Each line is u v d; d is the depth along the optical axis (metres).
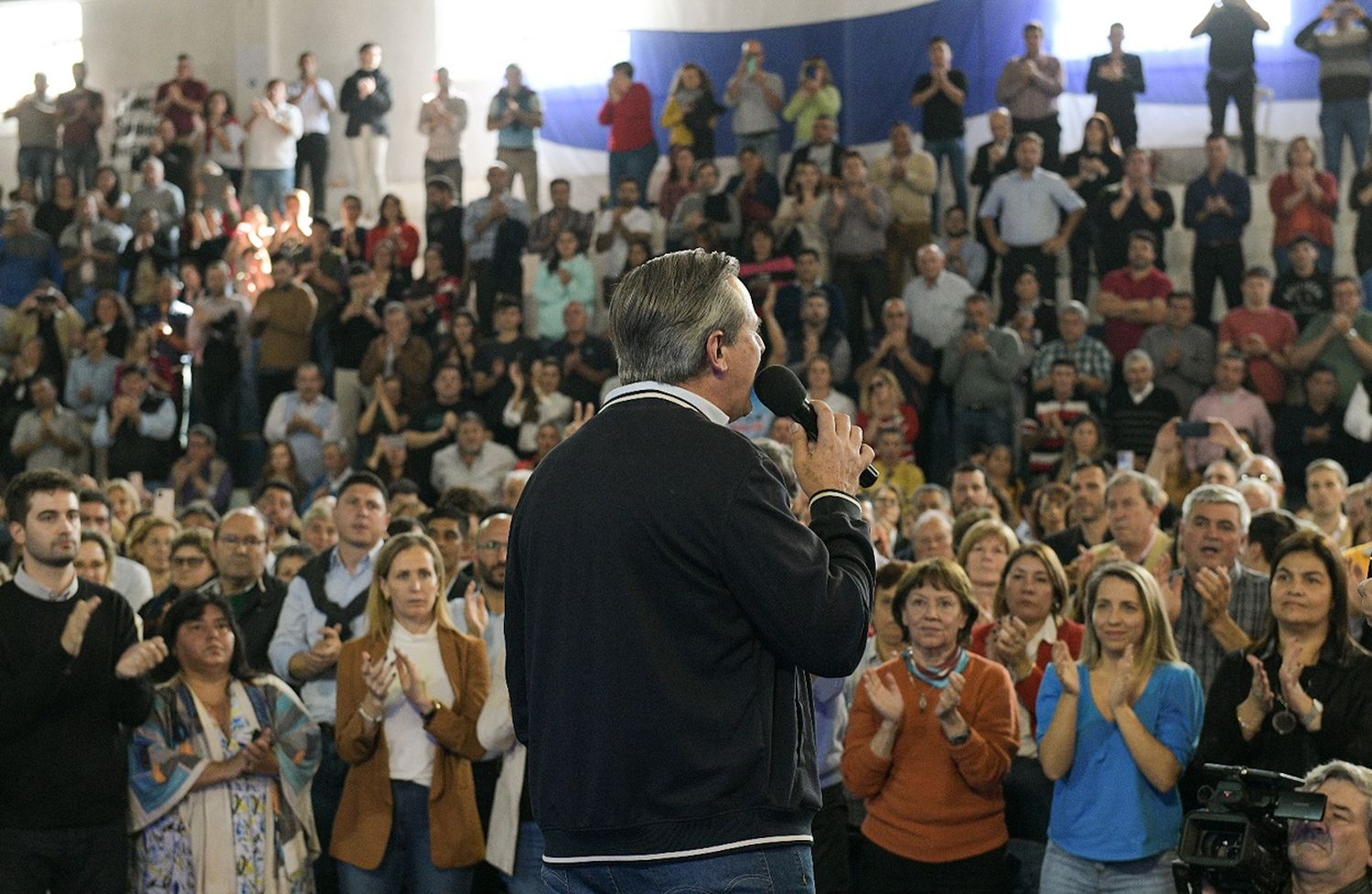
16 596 4.51
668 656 2.13
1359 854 3.12
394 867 4.73
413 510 7.99
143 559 6.80
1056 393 9.88
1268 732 3.92
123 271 13.75
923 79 11.98
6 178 16.33
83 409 12.55
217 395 12.22
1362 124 10.95
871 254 11.26
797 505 4.50
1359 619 4.38
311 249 12.71
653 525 2.14
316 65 14.61
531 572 2.23
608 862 2.13
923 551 5.88
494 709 4.62
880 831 4.36
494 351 11.58
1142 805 4.05
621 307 2.28
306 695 5.23
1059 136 11.53
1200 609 4.71
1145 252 10.32
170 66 15.94
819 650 2.13
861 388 10.59
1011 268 11.01
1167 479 8.62
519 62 14.35
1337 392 9.59
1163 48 11.83
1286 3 11.48
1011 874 4.45
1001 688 4.35
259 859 4.61
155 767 4.55
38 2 16.34
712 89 12.95
